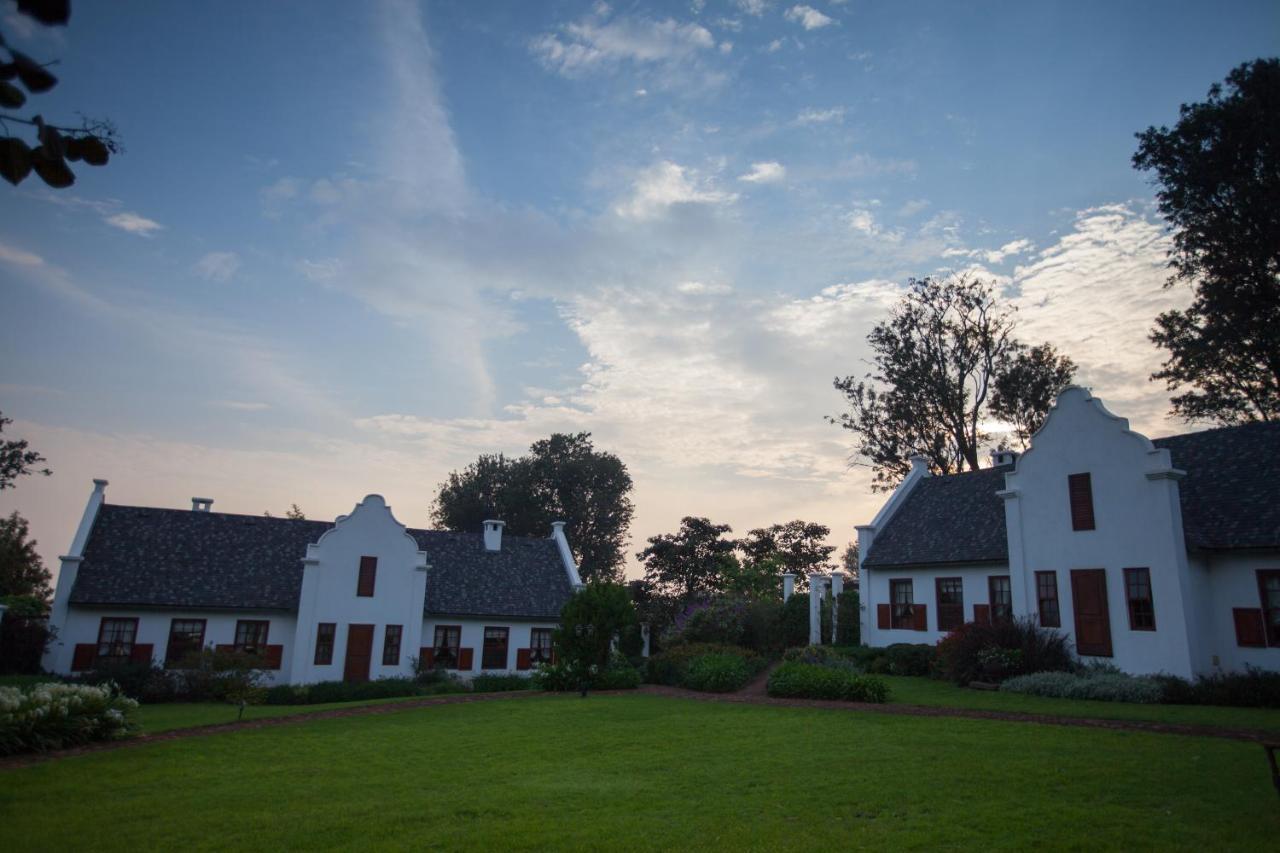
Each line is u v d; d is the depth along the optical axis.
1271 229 30.03
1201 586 21.89
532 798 10.73
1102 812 9.37
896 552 31.67
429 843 8.84
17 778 12.03
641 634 36.31
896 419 43.97
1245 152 30.30
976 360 42.09
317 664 30.69
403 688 28.28
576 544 63.72
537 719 17.77
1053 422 25.20
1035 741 13.73
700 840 8.80
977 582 28.03
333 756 13.77
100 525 32.09
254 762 13.30
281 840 9.02
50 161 2.92
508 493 61.41
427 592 34.81
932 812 9.64
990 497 30.95
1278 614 20.52
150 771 12.59
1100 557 23.38
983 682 22.80
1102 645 22.97
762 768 12.28
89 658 28.64
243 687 24.80
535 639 35.34
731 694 22.56
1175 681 19.48
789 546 48.44
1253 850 8.01
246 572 32.56
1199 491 24.00
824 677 21.08
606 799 10.63
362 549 32.19
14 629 27.30
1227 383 34.31
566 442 66.12
